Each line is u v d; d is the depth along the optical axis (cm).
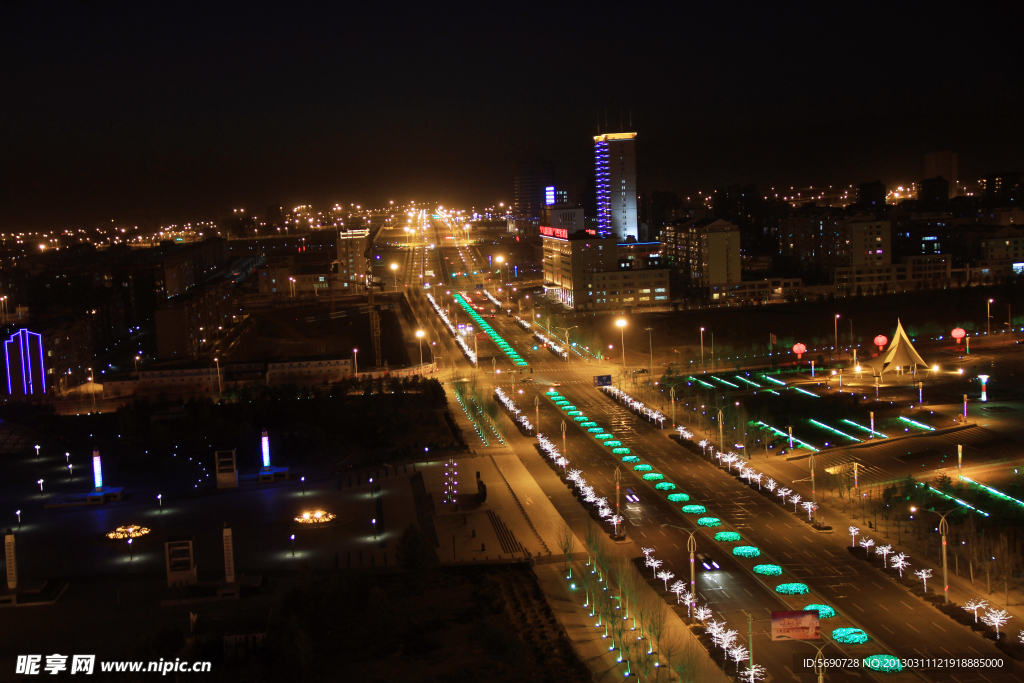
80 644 16200
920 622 15638
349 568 19238
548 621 16362
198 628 16125
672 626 15900
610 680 14212
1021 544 18212
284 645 14425
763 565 18312
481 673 14412
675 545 19825
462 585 18262
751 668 13812
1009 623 15500
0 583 18962
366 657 15138
